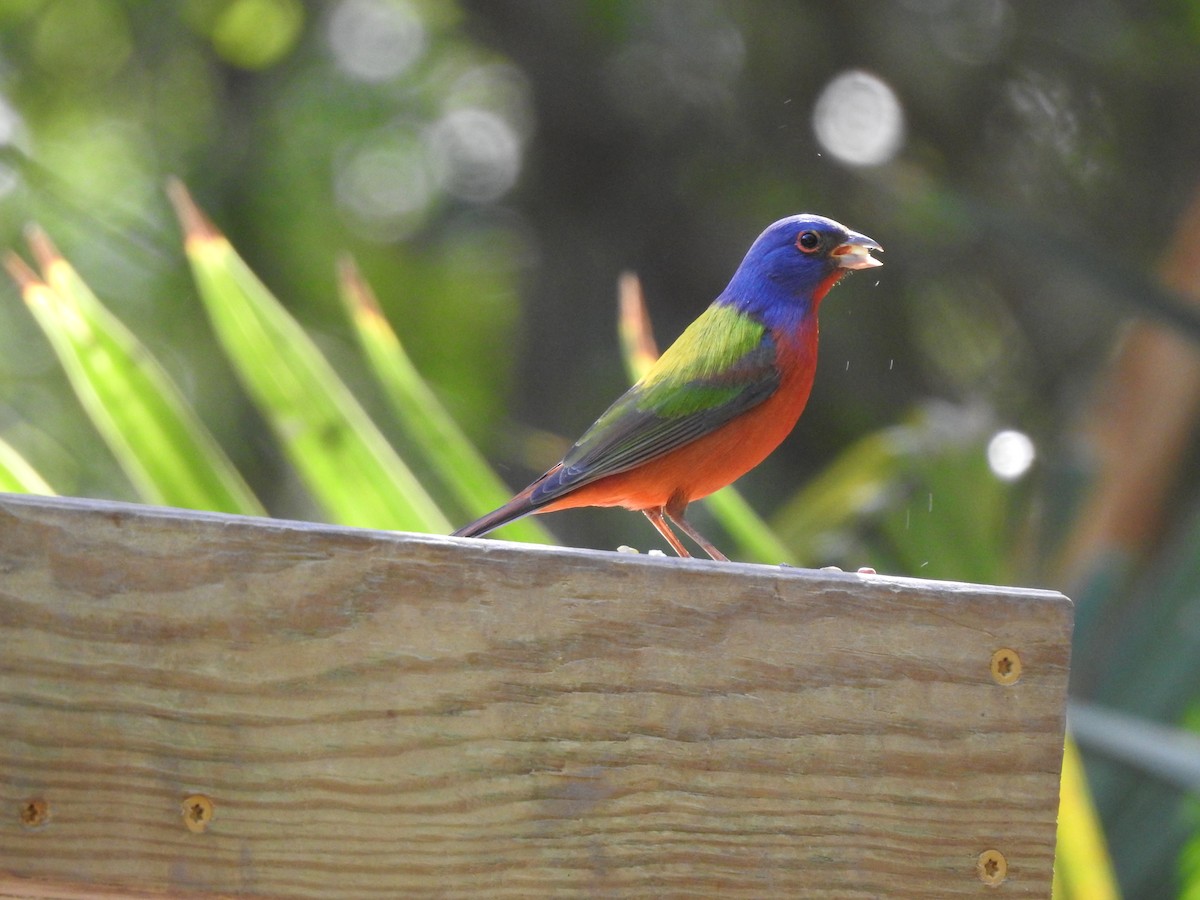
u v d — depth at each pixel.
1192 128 20.34
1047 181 20.50
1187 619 11.33
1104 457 13.12
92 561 6.06
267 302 9.52
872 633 6.52
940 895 6.48
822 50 20.97
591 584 6.39
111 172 22.09
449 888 6.23
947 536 11.74
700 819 6.39
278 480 20.83
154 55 22.23
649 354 10.86
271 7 21.69
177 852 6.07
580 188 22.22
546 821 6.30
